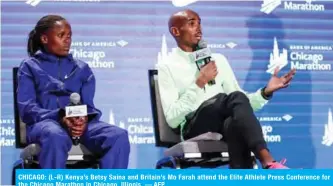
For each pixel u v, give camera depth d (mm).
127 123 5223
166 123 4379
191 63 4543
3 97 5117
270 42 5379
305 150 5379
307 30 5422
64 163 3914
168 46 5289
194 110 4320
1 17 5141
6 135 5105
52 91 4254
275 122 5352
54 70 4312
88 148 4203
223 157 4223
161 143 4363
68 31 4355
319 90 5414
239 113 3949
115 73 5227
